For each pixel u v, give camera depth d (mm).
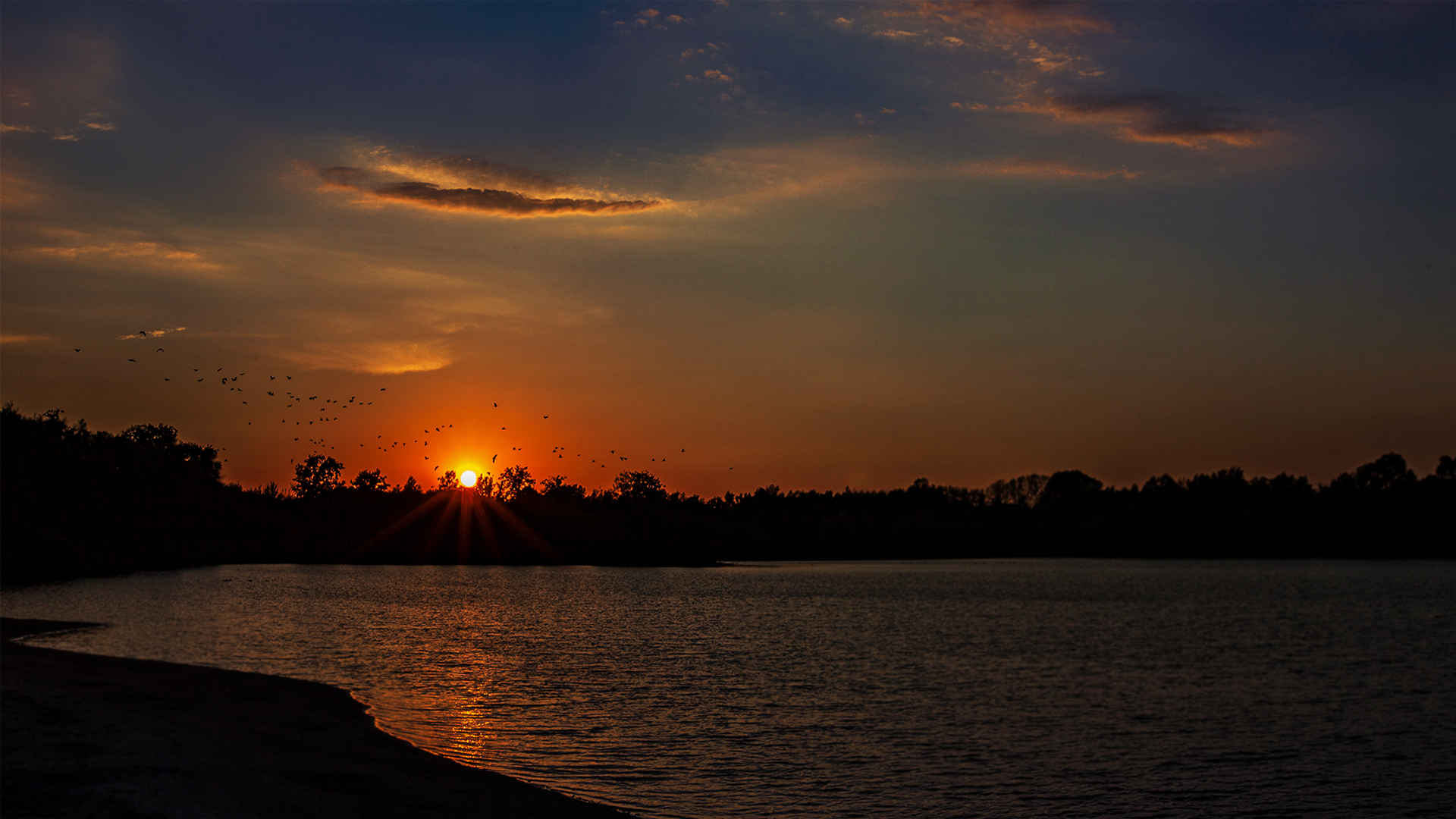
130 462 153500
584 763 25797
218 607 69375
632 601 93375
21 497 119188
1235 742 31766
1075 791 25469
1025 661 52625
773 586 129125
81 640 46312
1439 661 54625
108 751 18500
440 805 18500
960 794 24781
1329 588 134375
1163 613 87562
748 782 24969
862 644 59281
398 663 43469
